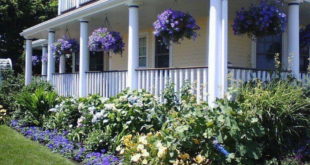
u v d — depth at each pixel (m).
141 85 7.07
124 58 11.34
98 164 4.58
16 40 19.66
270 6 5.64
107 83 8.17
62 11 11.14
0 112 8.48
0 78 11.57
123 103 5.85
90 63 13.81
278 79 5.64
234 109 4.34
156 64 9.82
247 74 5.87
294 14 6.28
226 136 4.23
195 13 7.95
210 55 5.47
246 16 5.68
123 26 10.05
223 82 5.40
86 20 8.73
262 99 4.70
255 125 4.31
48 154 5.42
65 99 7.76
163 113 5.39
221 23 5.49
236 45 8.38
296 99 4.86
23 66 19.00
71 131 6.45
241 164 4.18
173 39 6.14
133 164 4.39
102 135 5.47
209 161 4.16
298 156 4.45
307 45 7.50
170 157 4.08
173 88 5.75
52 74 10.63
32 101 7.84
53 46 9.94
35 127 7.36
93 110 6.17
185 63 8.84
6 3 18.48
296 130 4.82
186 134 4.20
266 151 4.71
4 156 5.25
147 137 4.58
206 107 4.45
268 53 8.31
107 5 7.53
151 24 9.44
